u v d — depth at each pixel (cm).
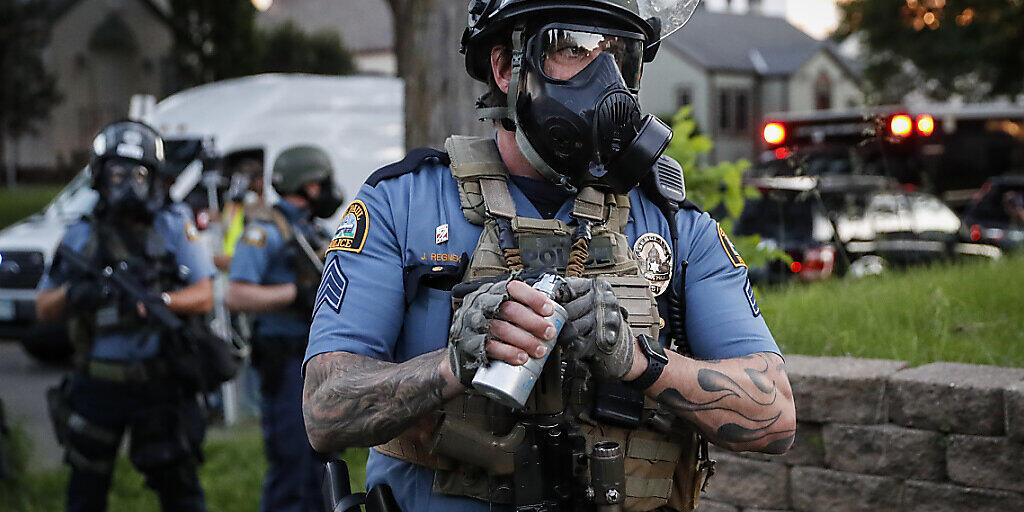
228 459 956
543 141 265
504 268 269
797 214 1249
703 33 6962
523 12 267
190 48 6128
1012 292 744
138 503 839
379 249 278
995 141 2678
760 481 536
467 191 278
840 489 510
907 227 1337
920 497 488
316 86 1711
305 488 722
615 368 246
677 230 288
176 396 647
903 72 4316
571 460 259
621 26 270
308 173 756
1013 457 461
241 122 1634
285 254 728
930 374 493
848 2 4191
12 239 1556
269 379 724
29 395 1383
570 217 279
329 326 273
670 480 287
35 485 888
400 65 768
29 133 6369
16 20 5828
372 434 259
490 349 232
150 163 654
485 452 265
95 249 643
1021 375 485
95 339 639
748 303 291
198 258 676
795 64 6856
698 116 6512
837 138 1616
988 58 3825
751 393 269
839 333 640
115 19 7256
